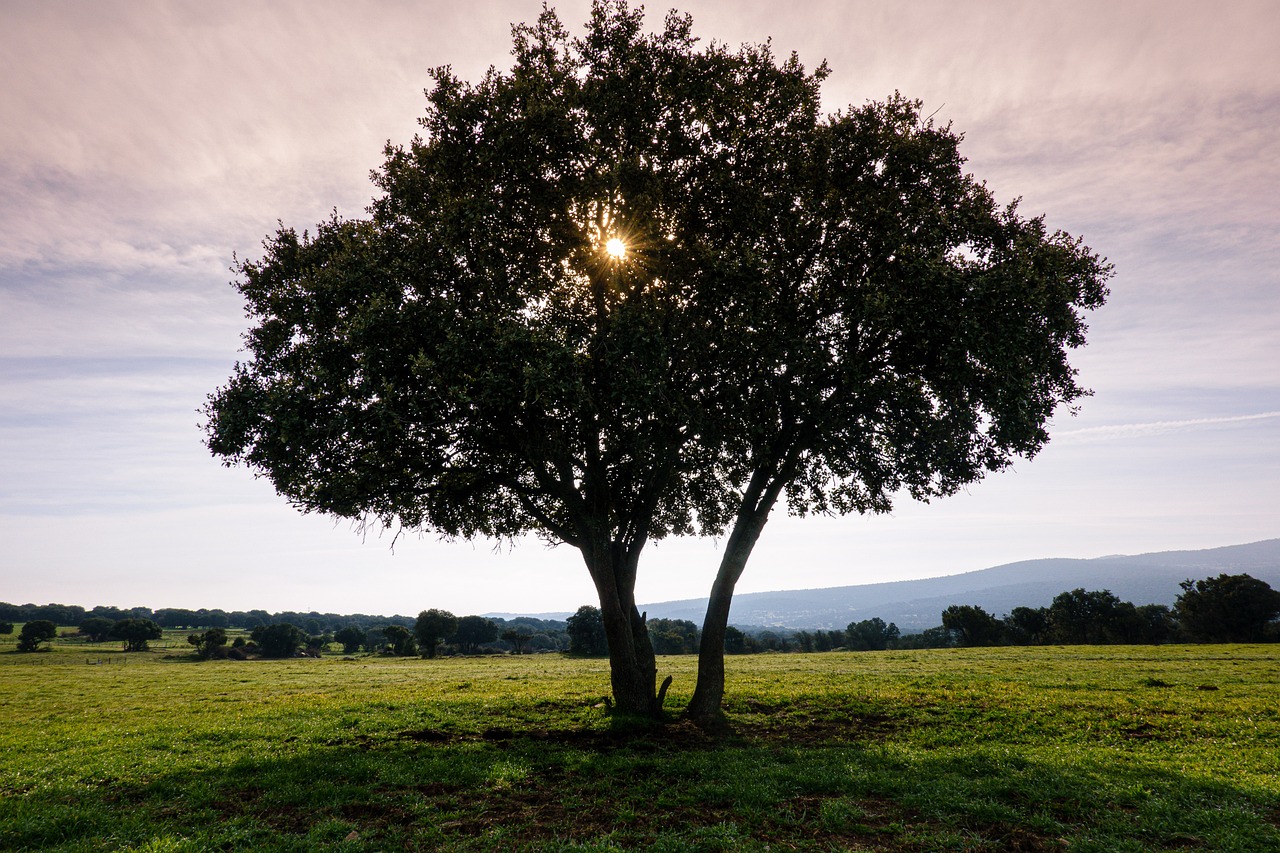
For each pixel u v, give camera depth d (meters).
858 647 166.00
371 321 16.38
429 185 19.53
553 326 18.61
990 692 27.06
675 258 19.44
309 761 15.29
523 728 19.77
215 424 18.20
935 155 19.52
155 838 10.12
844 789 12.95
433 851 9.91
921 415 19.75
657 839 10.20
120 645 145.62
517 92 18.59
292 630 131.50
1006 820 11.18
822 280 19.61
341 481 18.27
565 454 19.28
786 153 20.11
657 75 19.56
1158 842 10.16
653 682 21.23
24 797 12.59
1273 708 21.81
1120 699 24.72
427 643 120.56
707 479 24.16
